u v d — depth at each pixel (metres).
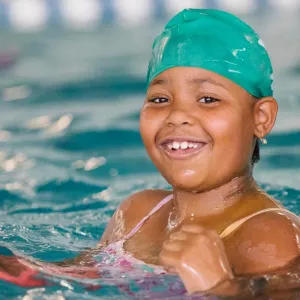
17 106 9.93
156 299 3.31
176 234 3.28
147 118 3.69
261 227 3.46
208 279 3.14
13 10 17.00
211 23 3.72
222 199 3.72
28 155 7.52
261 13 16.44
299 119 8.06
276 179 6.20
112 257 3.95
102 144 7.88
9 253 3.95
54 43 15.06
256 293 3.19
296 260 3.34
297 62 11.38
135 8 17.08
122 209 4.41
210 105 3.58
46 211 5.71
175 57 3.64
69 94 10.48
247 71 3.69
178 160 3.60
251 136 3.72
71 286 3.52
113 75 11.52
